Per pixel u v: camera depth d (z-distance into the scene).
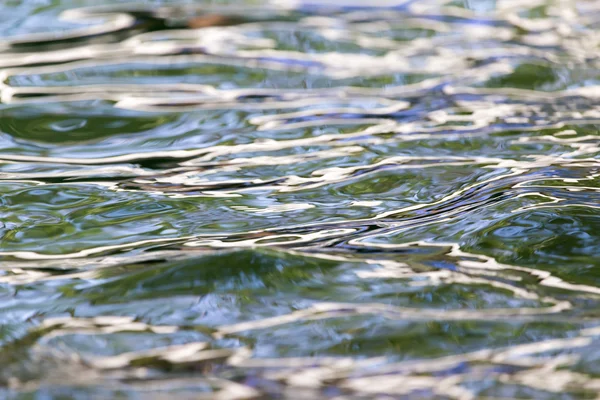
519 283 4.07
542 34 9.02
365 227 4.77
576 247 4.39
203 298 3.97
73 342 3.59
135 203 5.18
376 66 8.02
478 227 4.68
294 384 3.26
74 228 4.82
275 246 4.49
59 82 7.45
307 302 3.93
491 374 3.31
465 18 9.67
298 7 10.10
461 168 5.65
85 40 8.66
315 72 7.84
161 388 3.22
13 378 3.30
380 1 10.41
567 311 3.79
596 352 3.44
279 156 5.96
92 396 3.17
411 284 4.08
